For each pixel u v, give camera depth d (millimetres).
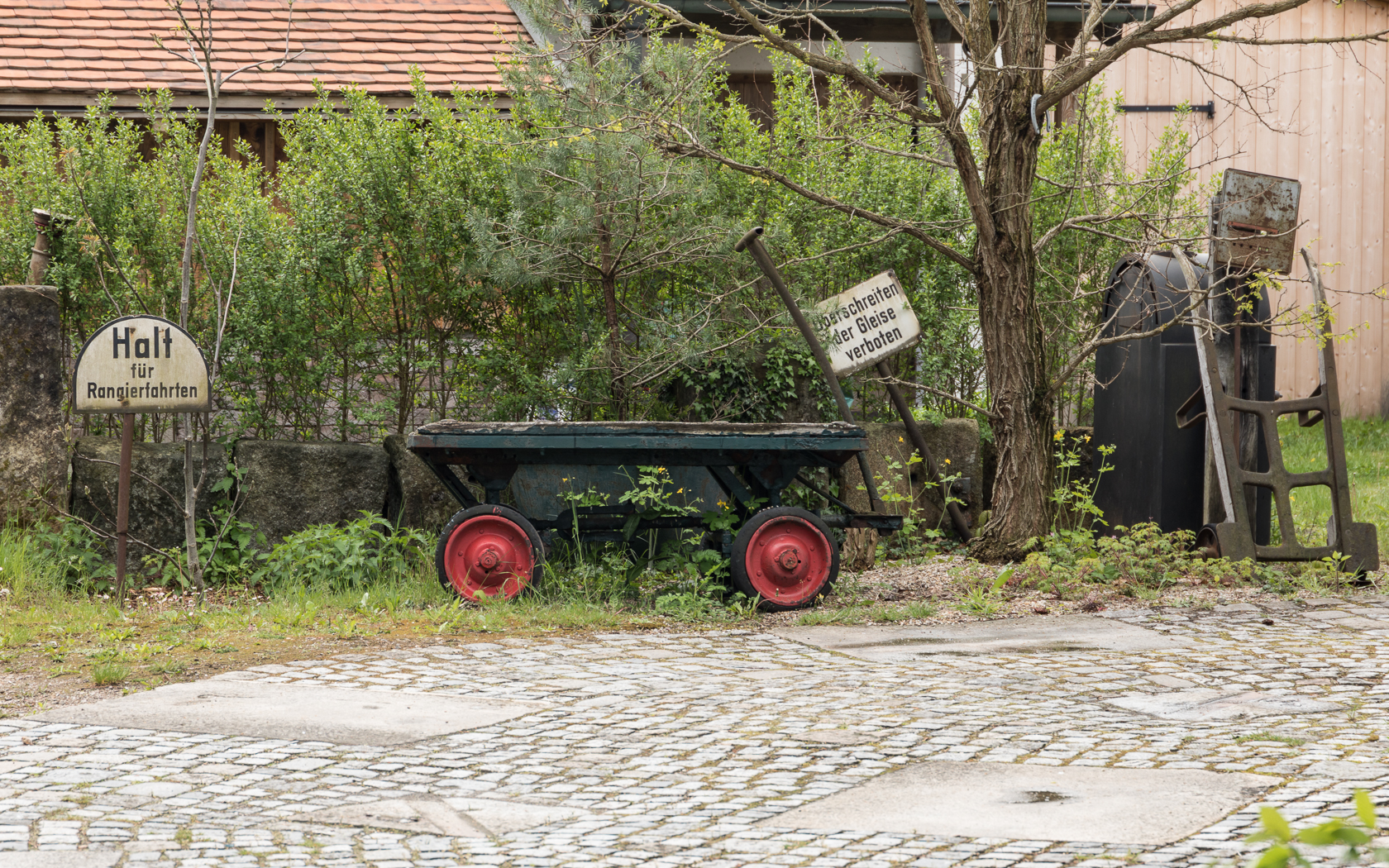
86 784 4992
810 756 5367
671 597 8922
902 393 12094
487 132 10859
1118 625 8227
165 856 4188
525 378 10742
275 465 10297
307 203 10562
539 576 8922
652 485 9539
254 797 4848
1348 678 6676
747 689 6574
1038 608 8773
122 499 8773
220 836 4402
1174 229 11938
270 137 14031
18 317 9562
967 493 11867
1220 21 9656
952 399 10586
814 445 8883
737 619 8688
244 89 13727
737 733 5727
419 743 5578
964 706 6176
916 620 8547
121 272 9719
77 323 10305
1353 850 1852
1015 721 5891
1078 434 12109
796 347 11008
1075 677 6797
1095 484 11664
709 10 14125
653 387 11258
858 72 10047
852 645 7777
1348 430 16625
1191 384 10367
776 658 7395
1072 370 10336
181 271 10008
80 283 10211
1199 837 4242
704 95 11008
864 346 10875
